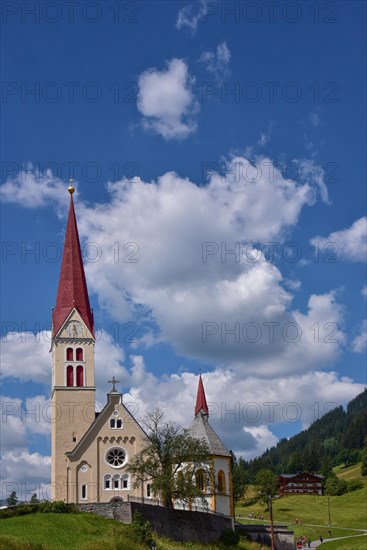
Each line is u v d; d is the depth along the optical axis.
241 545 117.94
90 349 138.12
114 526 98.12
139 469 115.50
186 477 114.75
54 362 137.38
